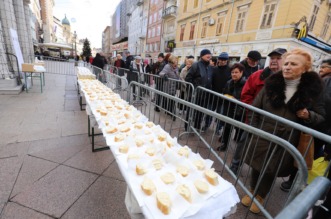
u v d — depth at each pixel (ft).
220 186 3.55
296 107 4.85
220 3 40.68
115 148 4.68
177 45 59.98
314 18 29.86
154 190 3.26
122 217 5.49
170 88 14.42
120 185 6.79
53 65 46.88
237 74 9.29
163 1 68.95
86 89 11.34
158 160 4.11
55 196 6.01
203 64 11.51
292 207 1.86
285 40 28.73
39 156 8.11
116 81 16.20
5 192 5.96
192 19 51.16
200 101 11.34
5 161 7.51
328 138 3.81
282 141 3.67
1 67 18.39
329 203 4.85
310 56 4.75
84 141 9.78
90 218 5.36
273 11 30.14
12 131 10.16
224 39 40.32
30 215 5.25
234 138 11.37
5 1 19.56
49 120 12.22
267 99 5.56
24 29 27.30
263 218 5.96
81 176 7.09
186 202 3.02
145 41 92.07
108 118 6.51
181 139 11.06
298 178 3.55
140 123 6.36
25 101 16.08
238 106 9.09
